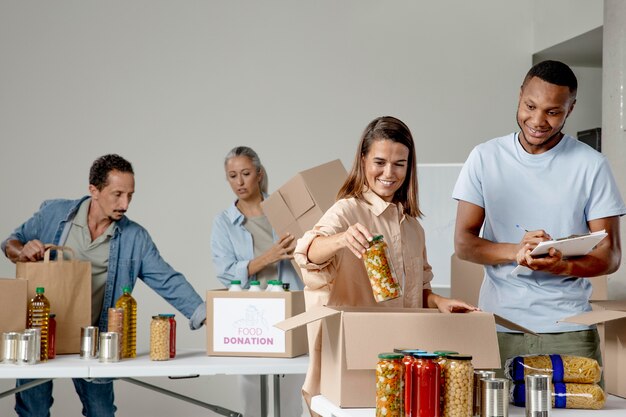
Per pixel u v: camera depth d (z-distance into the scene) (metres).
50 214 3.54
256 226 4.20
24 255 3.36
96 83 6.06
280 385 4.09
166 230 6.07
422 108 6.37
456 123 6.39
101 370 3.05
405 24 6.37
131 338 3.33
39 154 5.99
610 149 4.65
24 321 3.21
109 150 6.05
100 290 3.51
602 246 2.44
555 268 2.34
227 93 6.16
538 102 2.34
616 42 4.61
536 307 2.43
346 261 2.22
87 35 6.06
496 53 6.46
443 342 1.99
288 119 6.21
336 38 6.29
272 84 6.20
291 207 3.81
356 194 2.30
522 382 2.05
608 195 2.46
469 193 2.57
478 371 1.93
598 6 5.64
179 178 6.09
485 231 2.62
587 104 6.68
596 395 2.03
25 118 5.99
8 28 6.00
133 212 6.06
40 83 6.01
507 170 2.52
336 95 6.27
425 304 2.42
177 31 6.14
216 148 6.13
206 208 6.11
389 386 1.83
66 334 3.36
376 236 2.04
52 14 6.04
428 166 5.75
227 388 5.94
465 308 2.23
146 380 5.85
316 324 2.24
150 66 6.10
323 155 6.23
